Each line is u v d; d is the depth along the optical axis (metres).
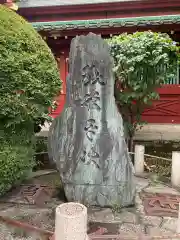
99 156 4.46
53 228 3.85
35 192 5.01
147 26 9.05
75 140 4.59
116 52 6.46
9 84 4.22
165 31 9.34
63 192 5.02
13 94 4.29
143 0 11.82
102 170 4.44
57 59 10.95
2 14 4.48
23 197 4.82
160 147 8.28
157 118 10.62
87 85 4.61
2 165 4.48
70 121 4.68
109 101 4.62
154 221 4.06
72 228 2.86
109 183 4.41
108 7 12.23
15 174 4.82
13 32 4.37
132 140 7.23
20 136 4.85
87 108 4.62
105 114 4.60
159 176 6.09
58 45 10.78
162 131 9.58
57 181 5.57
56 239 2.95
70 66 4.77
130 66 6.26
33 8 12.37
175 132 9.46
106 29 9.41
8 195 4.90
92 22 9.48
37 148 7.02
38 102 4.66
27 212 4.33
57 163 4.69
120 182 4.40
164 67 6.52
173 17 9.05
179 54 6.78
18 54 4.31
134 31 9.45
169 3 11.77
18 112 4.37
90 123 4.57
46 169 6.45
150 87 6.64
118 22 9.05
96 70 4.58
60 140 4.72
